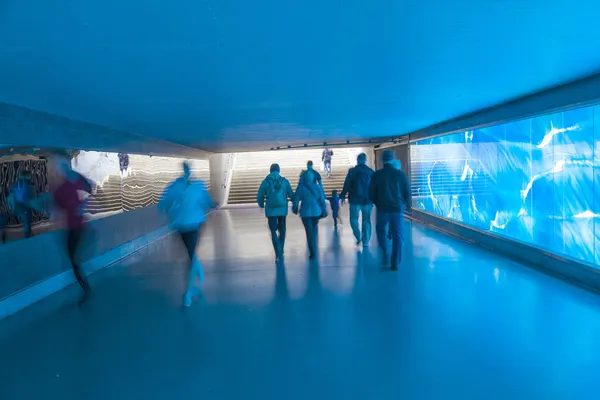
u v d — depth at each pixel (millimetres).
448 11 2857
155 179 12242
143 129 9438
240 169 24703
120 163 9711
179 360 4254
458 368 3842
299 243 10125
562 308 5152
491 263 7449
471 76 5117
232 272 7641
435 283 6422
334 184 22594
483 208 9117
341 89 5566
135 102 5887
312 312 5418
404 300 5719
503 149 8094
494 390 3465
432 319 5008
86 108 6309
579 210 6078
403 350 4246
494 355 4059
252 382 3760
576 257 6234
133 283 7250
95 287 7094
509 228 8086
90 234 7793
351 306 5578
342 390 3561
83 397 3646
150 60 3766
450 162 10797
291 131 11117
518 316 4980
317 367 3975
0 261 5707
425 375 3742
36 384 3893
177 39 3213
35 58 3586
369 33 3254
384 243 7535
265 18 2838
